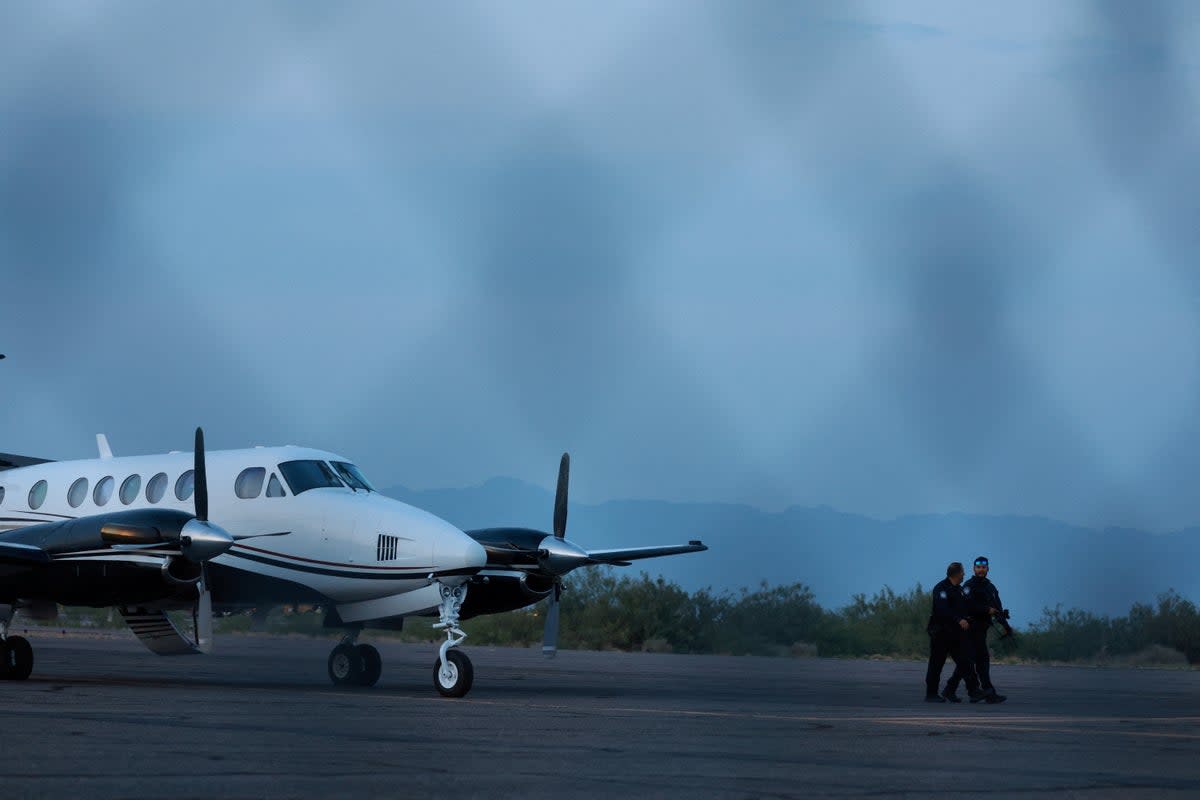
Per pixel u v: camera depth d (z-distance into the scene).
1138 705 24.66
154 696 20.47
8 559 23.28
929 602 56.69
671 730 16.75
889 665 43.16
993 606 24.86
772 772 12.59
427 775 11.68
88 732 14.32
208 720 16.27
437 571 23.44
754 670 37.22
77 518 27.08
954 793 11.39
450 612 23.12
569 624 56.84
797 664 42.38
